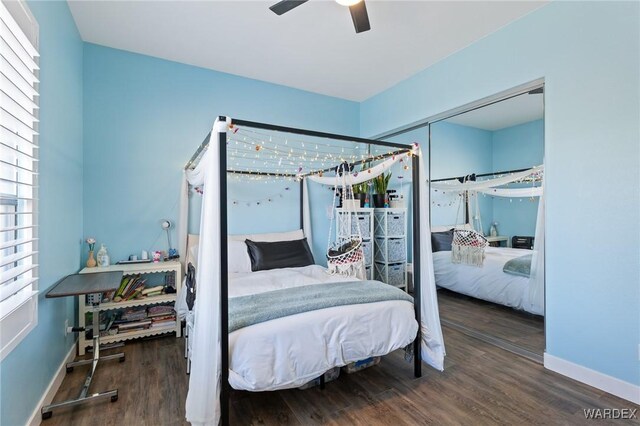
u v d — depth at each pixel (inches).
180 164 139.9
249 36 118.1
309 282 107.7
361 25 89.6
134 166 131.4
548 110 97.5
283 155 165.6
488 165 122.8
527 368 99.0
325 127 178.1
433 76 140.2
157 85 135.7
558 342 95.7
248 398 83.0
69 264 102.4
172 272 131.3
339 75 152.3
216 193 69.0
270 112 161.5
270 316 73.2
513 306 114.3
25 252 67.8
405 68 144.3
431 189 148.3
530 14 102.8
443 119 141.3
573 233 91.8
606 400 81.4
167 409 78.2
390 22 108.9
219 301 68.7
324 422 73.4
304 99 171.5
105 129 126.0
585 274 89.4
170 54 132.4
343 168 131.7
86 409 78.0
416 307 94.3
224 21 109.0
